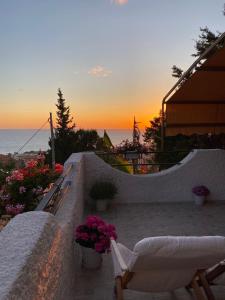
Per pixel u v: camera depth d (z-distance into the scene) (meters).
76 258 3.49
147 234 4.80
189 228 5.05
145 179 6.58
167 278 2.48
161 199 6.63
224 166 6.61
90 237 3.43
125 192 6.58
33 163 3.79
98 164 6.53
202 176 6.62
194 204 6.41
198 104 6.77
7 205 3.45
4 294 1.13
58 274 2.08
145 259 2.14
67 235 2.66
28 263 1.43
